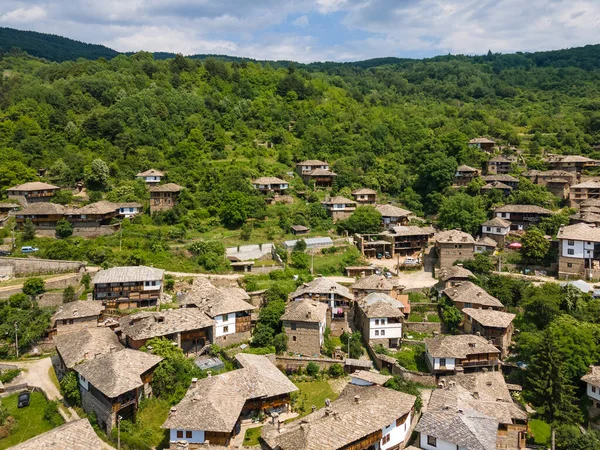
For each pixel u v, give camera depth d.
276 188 136.00
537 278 98.50
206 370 69.19
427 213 136.75
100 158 144.38
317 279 92.56
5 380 71.12
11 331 79.12
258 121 187.25
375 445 53.78
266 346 78.38
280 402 64.19
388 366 76.50
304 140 172.50
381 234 119.38
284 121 191.38
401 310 88.12
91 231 111.25
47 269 96.88
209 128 172.00
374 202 137.50
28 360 77.94
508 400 64.00
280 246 111.88
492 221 116.12
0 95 185.00
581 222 111.38
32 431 61.62
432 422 55.25
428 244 118.25
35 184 123.94
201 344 77.25
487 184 136.75
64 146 151.12
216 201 126.19
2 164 132.12
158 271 90.44
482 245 109.81
